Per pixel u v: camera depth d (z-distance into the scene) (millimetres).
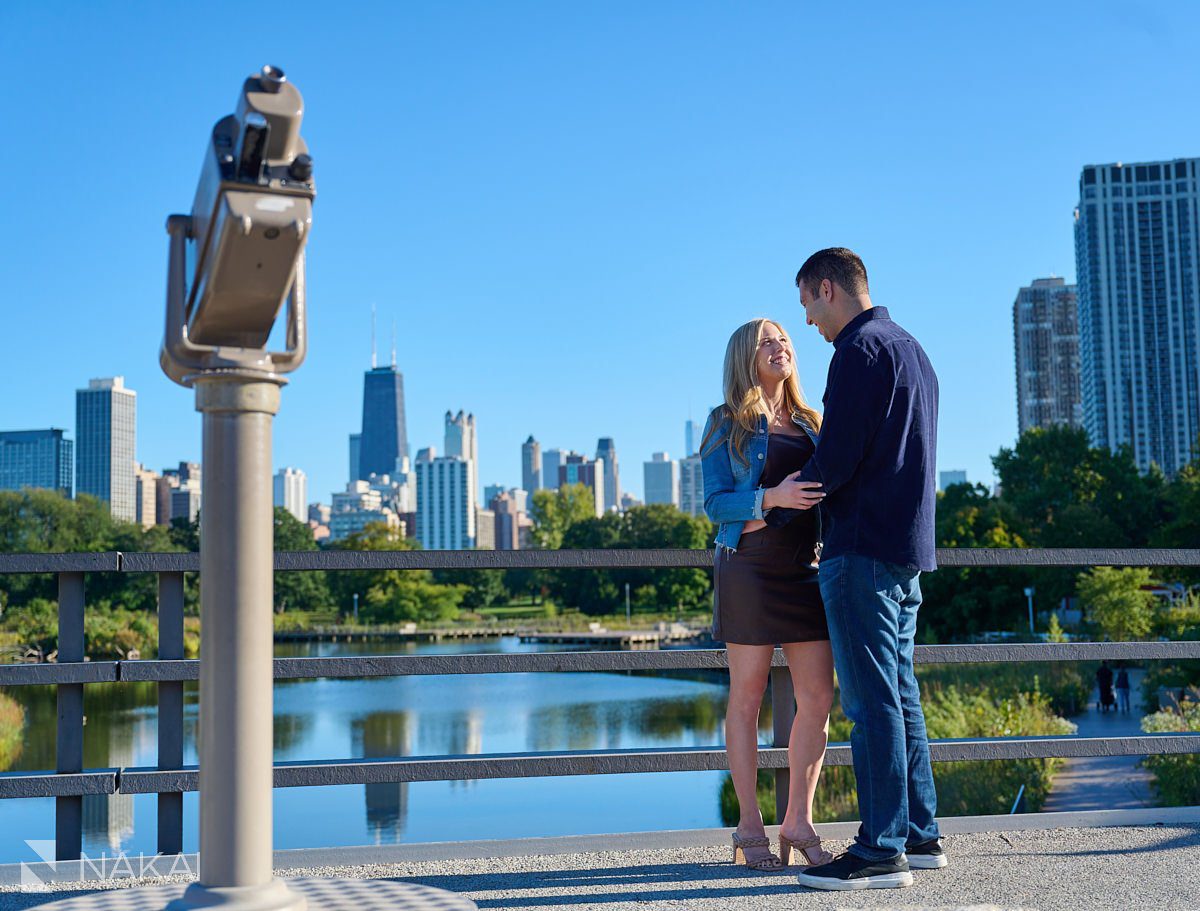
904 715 2762
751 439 2867
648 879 2658
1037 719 17141
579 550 3020
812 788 2814
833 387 2680
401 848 2891
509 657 2990
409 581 106062
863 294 2908
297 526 110000
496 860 2883
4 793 2729
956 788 13320
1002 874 2619
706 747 3092
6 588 59312
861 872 2523
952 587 51562
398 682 53219
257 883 1752
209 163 1618
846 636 2662
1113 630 38344
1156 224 111812
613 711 38219
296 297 1782
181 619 2924
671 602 110312
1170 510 60750
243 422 1763
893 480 2670
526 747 28391
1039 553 3266
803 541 2809
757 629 2768
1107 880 2537
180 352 1752
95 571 2812
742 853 2830
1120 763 16172
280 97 1537
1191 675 22594
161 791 2818
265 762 1770
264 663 1771
